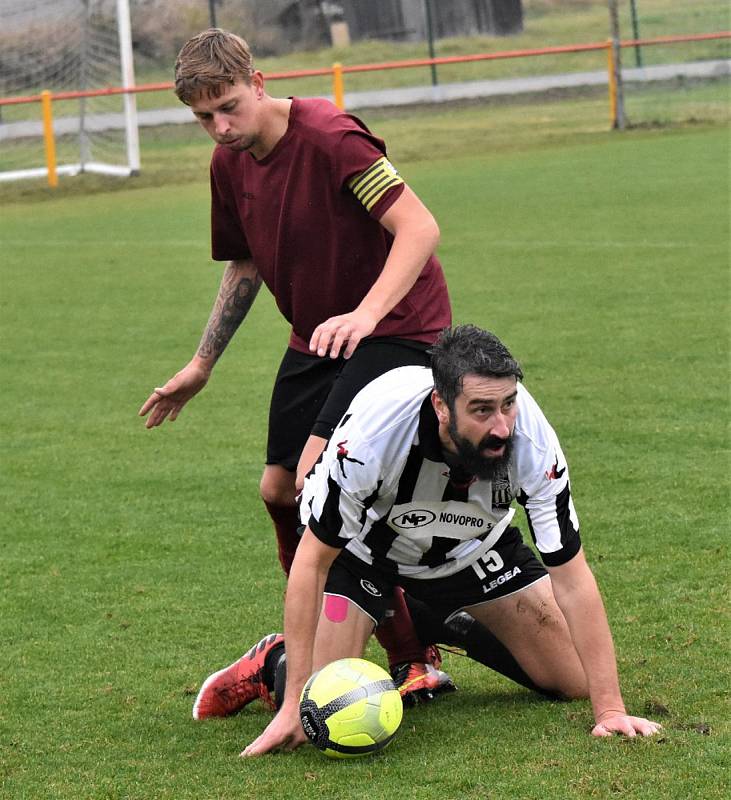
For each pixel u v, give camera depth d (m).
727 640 10.82
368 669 9.04
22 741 9.60
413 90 71.56
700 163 48.31
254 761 8.95
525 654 9.97
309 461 10.33
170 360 24.30
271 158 10.39
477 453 8.23
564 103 70.31
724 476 15.59
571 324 24.67
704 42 83.38
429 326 10.62
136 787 8.60
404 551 9.55
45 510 15.88
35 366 24.19
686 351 22.03
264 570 13.60
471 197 43.88
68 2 62.38
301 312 10.87
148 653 11.47
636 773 8.17
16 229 44.47
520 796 7.97
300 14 82.62
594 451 16.88
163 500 16.12
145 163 59.66
